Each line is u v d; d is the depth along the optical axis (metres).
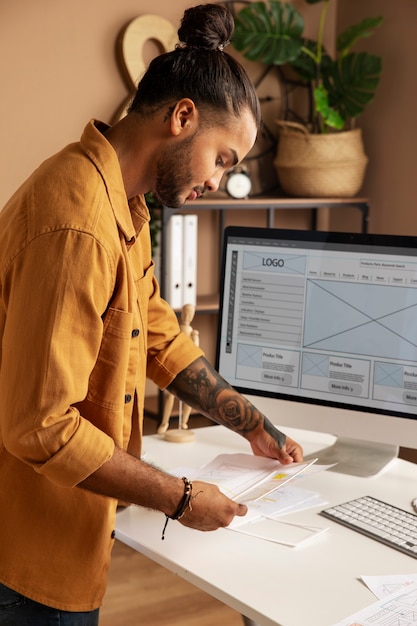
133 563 3.17
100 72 3.93
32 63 3.77
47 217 1.34
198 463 1.92
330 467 1.88
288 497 1.75
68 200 1.36
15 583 1.45
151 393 4.44
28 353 1.30
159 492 1.40
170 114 1.43
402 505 1.71
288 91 4.50
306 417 1.96
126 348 1.46
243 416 1.81
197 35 1.46
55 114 3.85
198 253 4.37
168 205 1.52
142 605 2.85
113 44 3.94
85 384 1.35
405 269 1.84
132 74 3.92
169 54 1.45
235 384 2.04
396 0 4.19
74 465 1.33
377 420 1.88
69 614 1.48
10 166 3.79
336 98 4.34
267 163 4.48
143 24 3.92
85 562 1.47
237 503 1.49
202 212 4.35
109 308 1.44
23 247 1.34
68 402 1.32
